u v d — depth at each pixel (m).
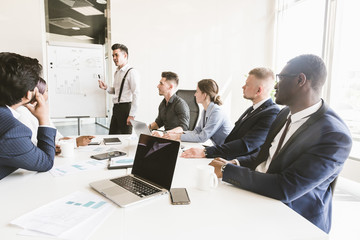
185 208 0.85
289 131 1.16
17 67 1.02
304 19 3.65
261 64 4.21
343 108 3.04
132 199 0.88
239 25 4.05
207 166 1.04
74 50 3.37
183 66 3.90
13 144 1.02
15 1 3.11
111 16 3.53
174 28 3.80
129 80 3.09
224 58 4.05
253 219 0.79
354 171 2.79
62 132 4.54
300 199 1.00
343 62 3.07
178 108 2.47
